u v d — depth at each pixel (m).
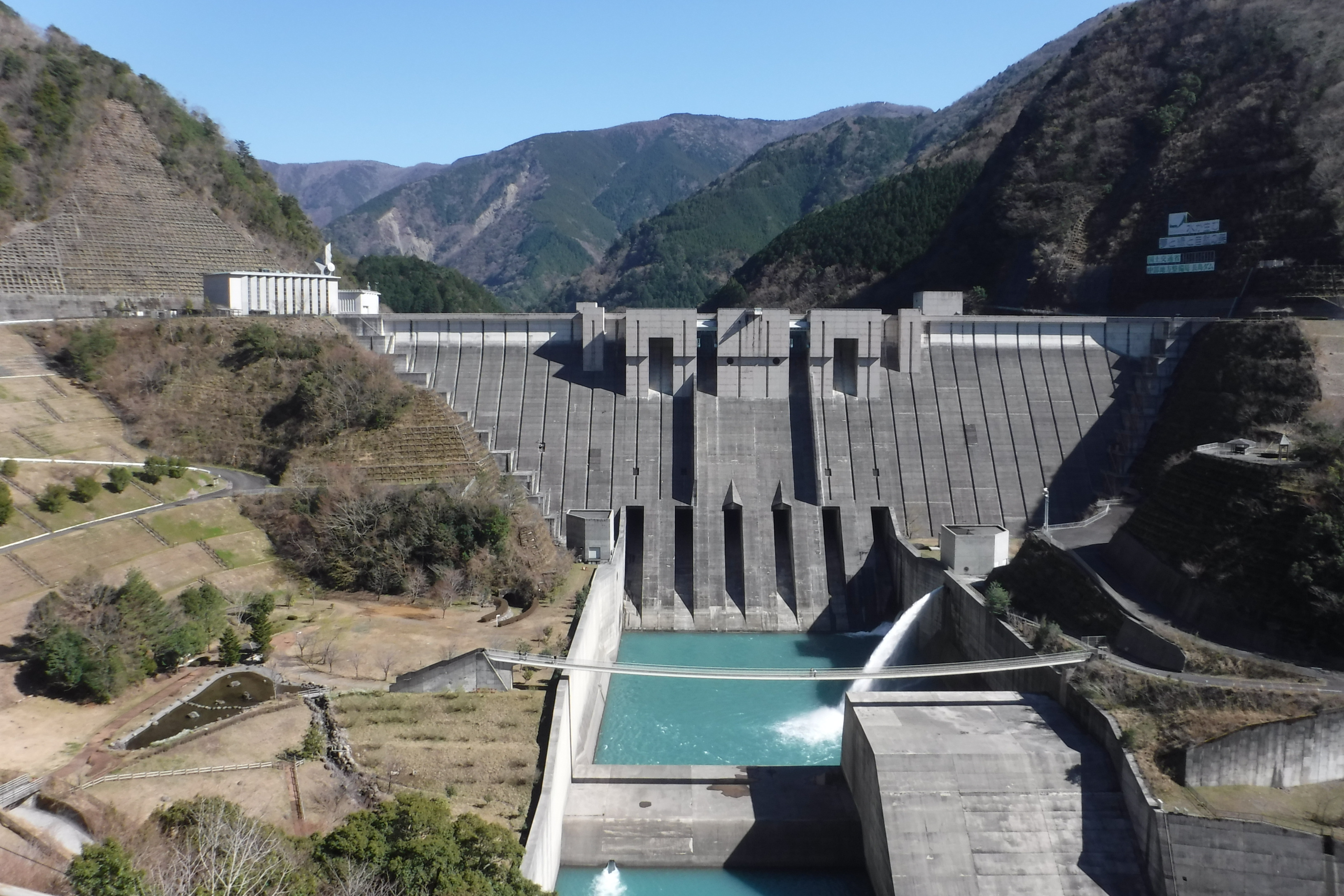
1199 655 47.81
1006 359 87.31
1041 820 42.84
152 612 48.94
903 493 80.19
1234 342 78.38
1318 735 42.53
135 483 64.25
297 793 40.16
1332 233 86.44
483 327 87.94
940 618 68.00
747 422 83.81
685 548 81.94
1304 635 47.00
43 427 66.38
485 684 50.19
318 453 72.31
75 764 40.06
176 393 74.38
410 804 35.62
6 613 48.44
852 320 83.62
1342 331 73.62
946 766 44.06
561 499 79.44
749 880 46.22
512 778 43.50
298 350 77.50
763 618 76.50
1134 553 58.31
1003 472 81.19
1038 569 61.91
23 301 84.50
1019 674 55.06
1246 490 53.12
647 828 46.66
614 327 87.25
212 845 31.50
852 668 68.69
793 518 79.38
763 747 57.44
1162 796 41.62
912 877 41.44
